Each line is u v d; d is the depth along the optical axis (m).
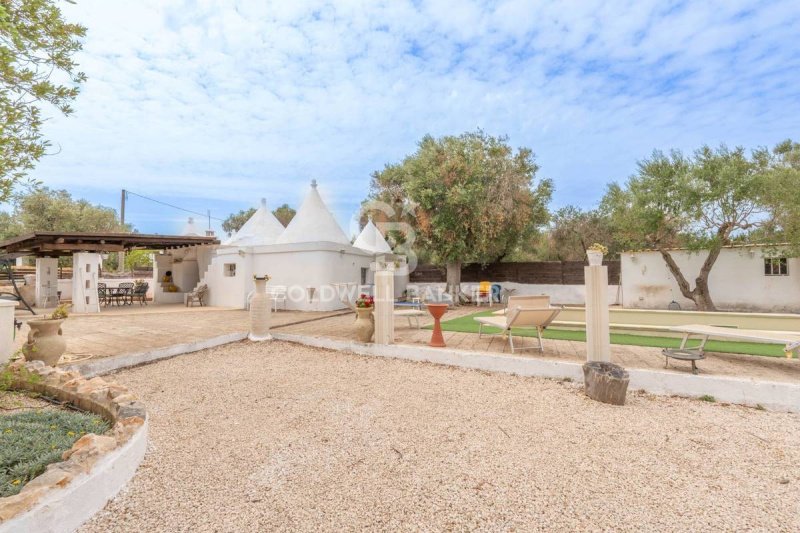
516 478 2.54
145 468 2.62
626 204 12.81
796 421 3.55
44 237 9.88
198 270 15.88
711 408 3.90
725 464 2.75
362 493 2.36
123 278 22.36
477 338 6.86
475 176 12.59
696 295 11.93
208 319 9.66
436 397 4.24
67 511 1.93
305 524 2.05
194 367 5.50
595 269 4.69
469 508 2.21
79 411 3.30
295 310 12.49
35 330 4.55
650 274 13.59
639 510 2.20
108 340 6.61
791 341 4.22
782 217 9.99
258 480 2.50
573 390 4.47
